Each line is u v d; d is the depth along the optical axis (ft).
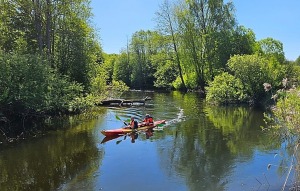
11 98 53.16
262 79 89.92
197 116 75.82
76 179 35.35
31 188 32.81
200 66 142.92
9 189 32.53
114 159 42.42
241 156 42.65
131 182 34.45
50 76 62.80
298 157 29.01
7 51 79.97
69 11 85.92
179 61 154.20
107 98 106.42
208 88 102.06
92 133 57.57
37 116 62.49
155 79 198.08
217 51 131.23
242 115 75.61
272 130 56.65
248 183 33.35
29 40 83.10
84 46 88.58
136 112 82.84
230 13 135.13
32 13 80.18
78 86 76.43
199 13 137.59
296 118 28.45
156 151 46.03
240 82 94.27
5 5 78.84
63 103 68.18
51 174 36.83
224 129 60.03
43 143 50.34
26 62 58.23
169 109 88.33
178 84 162.61
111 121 69.56
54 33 86.74
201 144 49.55
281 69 90.33
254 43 136.15
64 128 61.77
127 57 220.23
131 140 52.60
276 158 40.88
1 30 80.43
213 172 37.04
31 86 56.54
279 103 31.94
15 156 43.62
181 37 143.13
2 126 54.65
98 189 32.60
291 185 31.73
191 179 35.12
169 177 35.81
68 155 44.21
